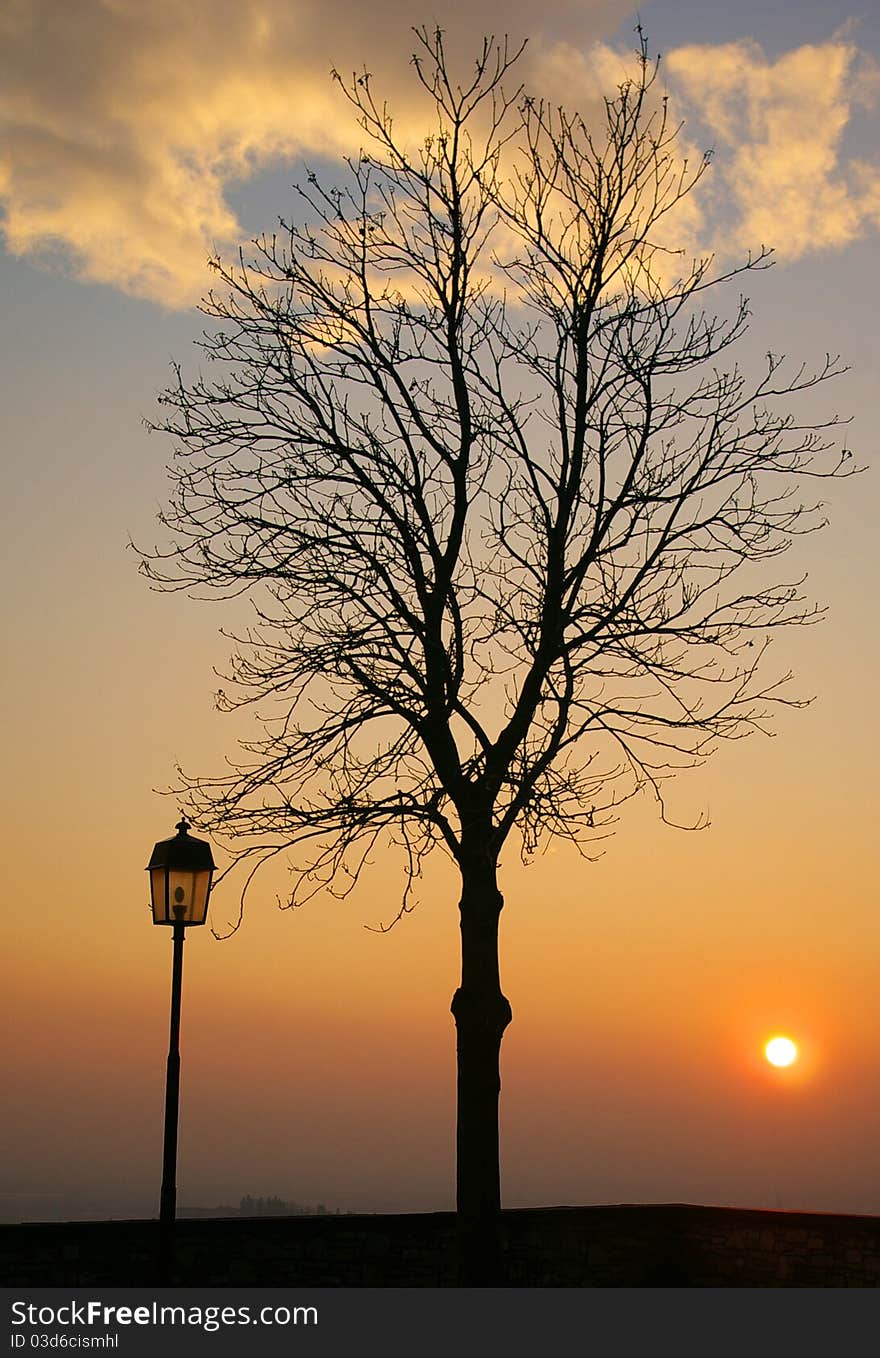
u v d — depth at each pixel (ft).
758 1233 62.59
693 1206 62.95
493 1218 49.42
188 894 53.42
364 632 54.54
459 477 55.47
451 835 52.47
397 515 55.11
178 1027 52.80
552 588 54.34
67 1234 52.65
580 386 55.62
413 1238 57.62
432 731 53.52
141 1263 53.67
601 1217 61.31
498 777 52.24
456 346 56.70
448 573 54.75
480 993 51.03
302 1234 56.08
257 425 57.21
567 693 53.52
